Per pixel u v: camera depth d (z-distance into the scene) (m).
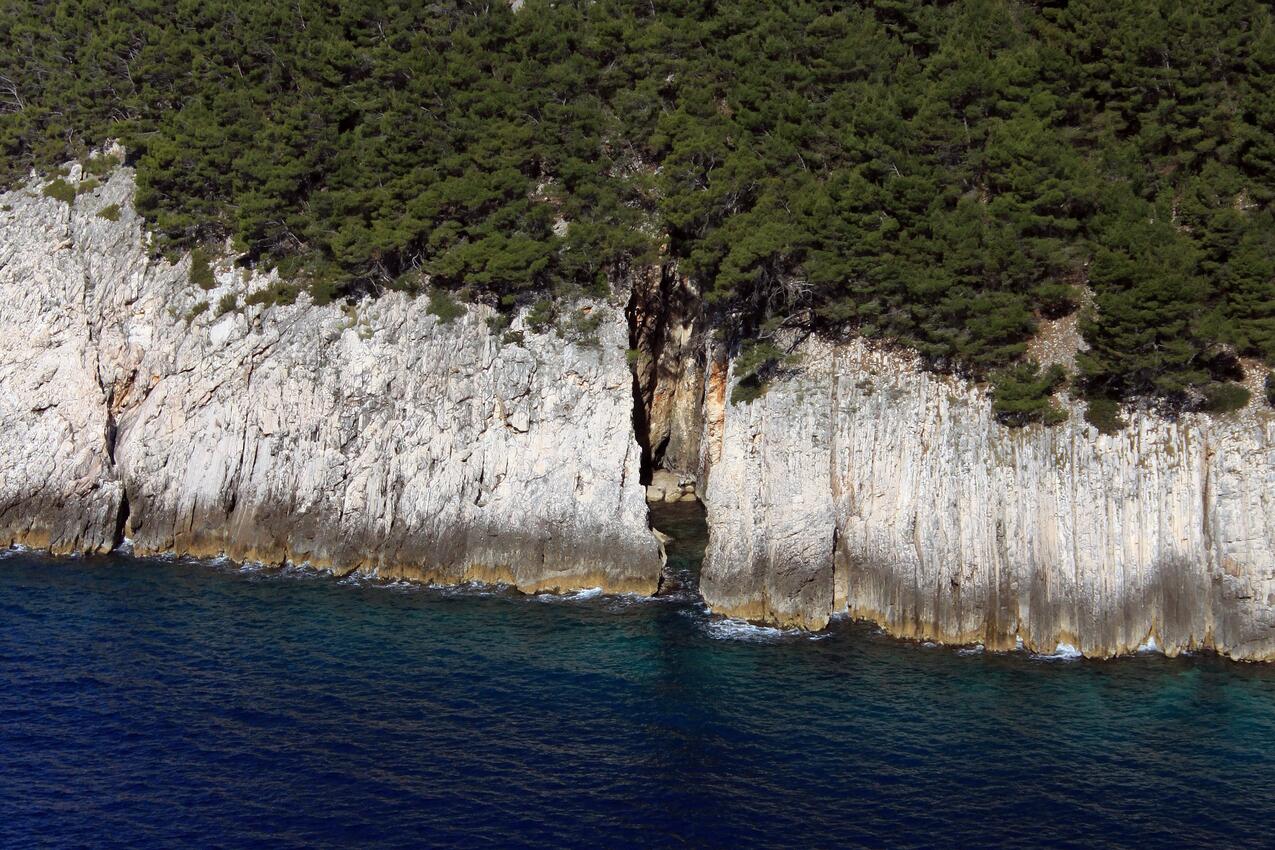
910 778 41.31
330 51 73.81
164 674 49.69
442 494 63.09
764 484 58.25
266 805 39.72
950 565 54.66
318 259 70.69
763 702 47.19
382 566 63.00
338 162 70.94
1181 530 53.28
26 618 55.97
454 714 46.09
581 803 39.75
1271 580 51.44
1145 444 54.25
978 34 67.00
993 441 55.69
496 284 66.31
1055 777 41.31
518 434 63.53
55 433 69.75
